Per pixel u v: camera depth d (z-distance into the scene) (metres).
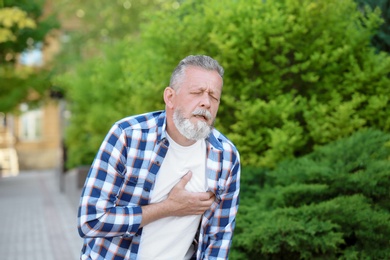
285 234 4.37
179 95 2.43
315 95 6.23
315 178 4.91
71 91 15.64
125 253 2.54
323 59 6.18
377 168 4.75
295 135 6.04
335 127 6.06
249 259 4.70
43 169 33.81
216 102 2.47
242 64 6.22
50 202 15.05
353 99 6.05
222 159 2.61
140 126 2.50
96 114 13.14
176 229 2.58
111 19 25.52
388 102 6.29
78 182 14.67
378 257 4.36
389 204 4.71
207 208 2.56
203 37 6.58
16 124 33.75
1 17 9.07
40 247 8.51
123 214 2.43
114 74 13.13
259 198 5.45
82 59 24.95
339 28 6.43
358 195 4.64
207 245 2.71
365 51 6.46
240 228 4.81
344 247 4.70
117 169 2.46
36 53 30.62
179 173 2.54
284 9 6.58
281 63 6.34
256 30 6.12
